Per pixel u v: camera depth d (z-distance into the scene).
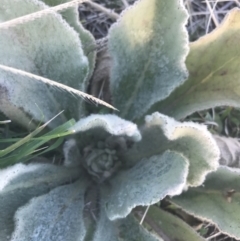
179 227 0.29
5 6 0.24
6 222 0.24
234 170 0.27
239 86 0.28
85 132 0.27
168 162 0.24
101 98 0.32
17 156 0.25
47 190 0.27
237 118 0.35
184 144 0.24
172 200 0.28
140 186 0.24
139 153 0.27
